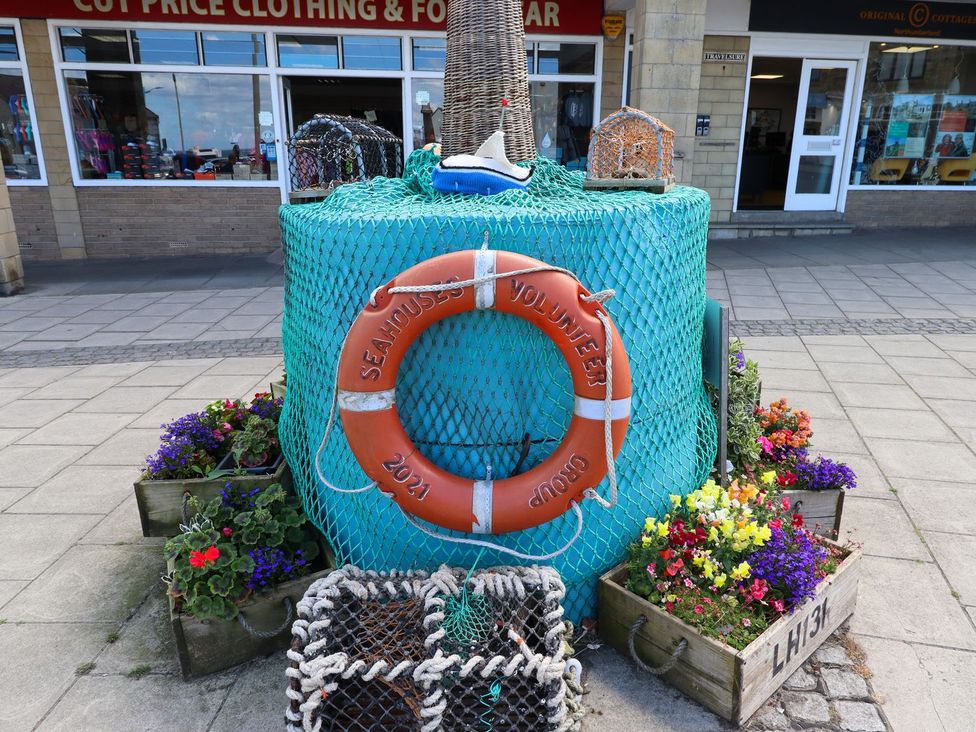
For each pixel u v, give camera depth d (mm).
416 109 10344
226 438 3350
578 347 2135
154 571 3061
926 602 2762
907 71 10953
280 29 9688
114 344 6336
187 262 10023
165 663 2531
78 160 9992
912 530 3244
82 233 10195
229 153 10219
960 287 7758
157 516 3016
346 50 9961
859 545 2768
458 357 2332
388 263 2318
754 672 2182
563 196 2750
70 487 3777
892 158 11422
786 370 5340
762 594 2295
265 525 2625
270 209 10344
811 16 10289
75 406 4898
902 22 10500
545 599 2115
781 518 2701
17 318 7234
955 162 11500
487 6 2912
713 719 2230
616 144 3230
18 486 3795
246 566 2449
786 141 15133
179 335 6578
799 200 11547
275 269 9477
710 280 8219
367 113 10594
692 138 7766
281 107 10078
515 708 2020
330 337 2516
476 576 2203
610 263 2363
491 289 2100
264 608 2502
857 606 2740
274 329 6727
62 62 9562
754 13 10195
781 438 3328
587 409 2172
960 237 10797
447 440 2416
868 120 11172
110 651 2592
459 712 2051
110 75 9734
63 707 2334
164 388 5227
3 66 9500
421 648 2029
